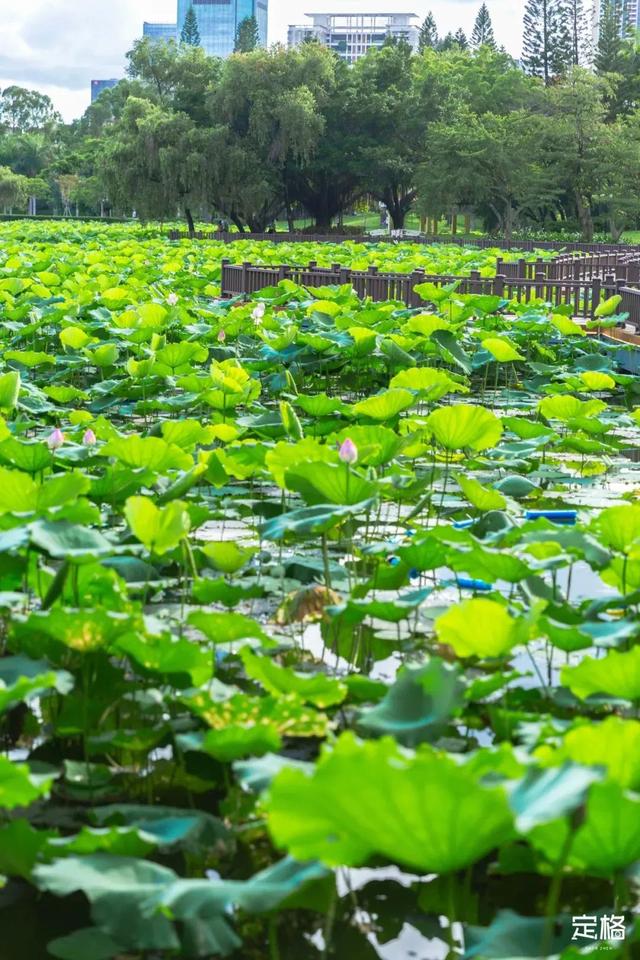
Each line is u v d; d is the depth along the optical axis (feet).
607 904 8.70
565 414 23.43
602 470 25.85
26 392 26.86
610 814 6.01
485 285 55.36
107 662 12.26
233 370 23.71
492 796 5.42
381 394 19.94
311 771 7.75
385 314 41.60
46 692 11.34
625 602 12.28
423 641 14.14
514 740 10.52
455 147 180.24
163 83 191.42
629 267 63.72
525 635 9.53
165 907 6.82
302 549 18.30
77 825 9.45
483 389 38.37
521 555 14.03
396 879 9.07
